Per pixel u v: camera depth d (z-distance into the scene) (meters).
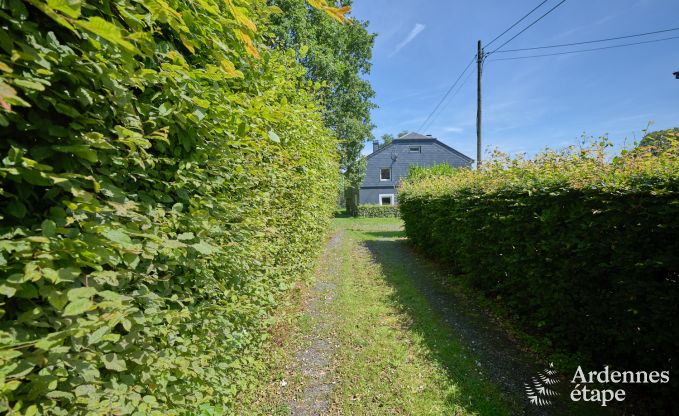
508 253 4.45
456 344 3.79
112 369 1.19
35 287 0.90
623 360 2.88
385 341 3.85
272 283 3.52
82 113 1.08
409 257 9.20
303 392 2.91
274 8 1.56
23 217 0.91
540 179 3.85
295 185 4.44
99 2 1.01
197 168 1.72
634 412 2.58
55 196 0.98
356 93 19.19
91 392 1.04
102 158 1.13
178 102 1.44
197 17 1.42
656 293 2.42
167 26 1.52
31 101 0.94
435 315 4.68
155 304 1.41
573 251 3.10
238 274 2.33
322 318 4.52
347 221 22.00
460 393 2.89
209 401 2.21
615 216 2.73
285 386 2.98
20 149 0.89
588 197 2.97
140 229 1.34
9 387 0.79
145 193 1.44
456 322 4.46
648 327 2.56
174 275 1.71
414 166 22.27
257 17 2.33
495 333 4.12
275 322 3.63
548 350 3.54
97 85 1.05
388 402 2.78
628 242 2.63
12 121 0.90
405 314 4.72
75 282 1.02
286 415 2.61
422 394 2.88
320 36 17.05
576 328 3.24
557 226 3.43
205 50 1.77
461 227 6.05
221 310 2.08
